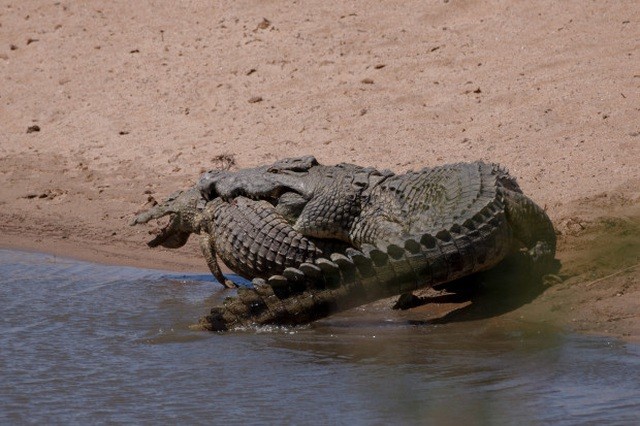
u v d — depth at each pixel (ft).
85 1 211.82
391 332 87.81
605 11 164.45
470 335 84.64
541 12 168.45
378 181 101.71
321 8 186.70
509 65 155.12
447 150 136.15
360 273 88.28
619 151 125.29
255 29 183.93
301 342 85.81
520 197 94.94
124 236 134.82
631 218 106.52
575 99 140.26
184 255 127.34
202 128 159.74
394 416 66.69
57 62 191.93
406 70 160.35
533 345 79.51
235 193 107.76
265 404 70.79
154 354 84.58
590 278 93.76
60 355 85.15
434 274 87.86
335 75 164.25
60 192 150.61
